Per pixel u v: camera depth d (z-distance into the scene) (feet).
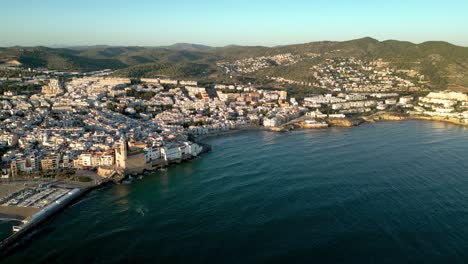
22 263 649.61
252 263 650.84
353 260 654.94
